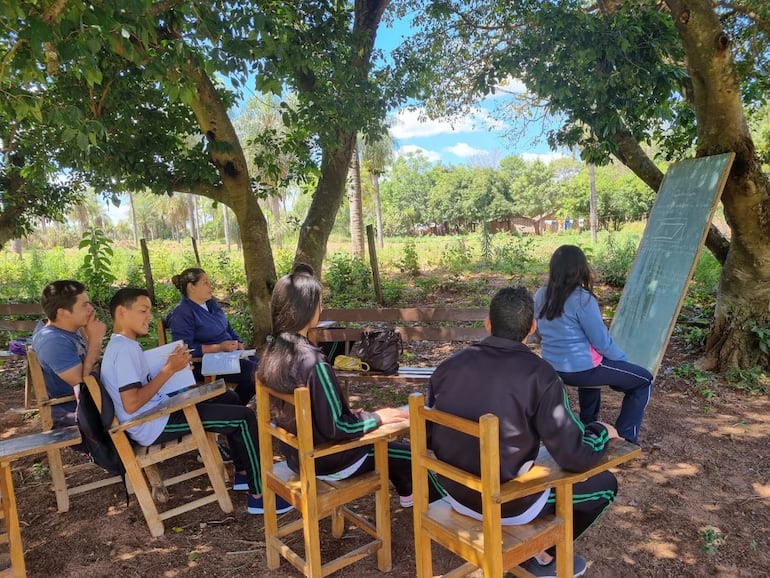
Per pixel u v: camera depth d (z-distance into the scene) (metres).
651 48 5.61
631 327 5.32
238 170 6.45
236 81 4.49
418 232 59.81
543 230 48.16
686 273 4.76
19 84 4.24
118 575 2.90
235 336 5.06
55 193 10.72
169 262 19.30
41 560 3.05
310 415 2.45
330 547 3.09
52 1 3.20
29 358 3.69
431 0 7.41
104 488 3.88
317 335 4.99
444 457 2.23
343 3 6.53
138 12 3.13
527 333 2.22
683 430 4.39
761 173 5.04
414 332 5.48
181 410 3.41
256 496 3.44
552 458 2.35
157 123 6.76
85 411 3.05
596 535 3.09
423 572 2.38
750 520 3.19
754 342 5.36
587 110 6.02
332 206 7.78
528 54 5.96
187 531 3.30
